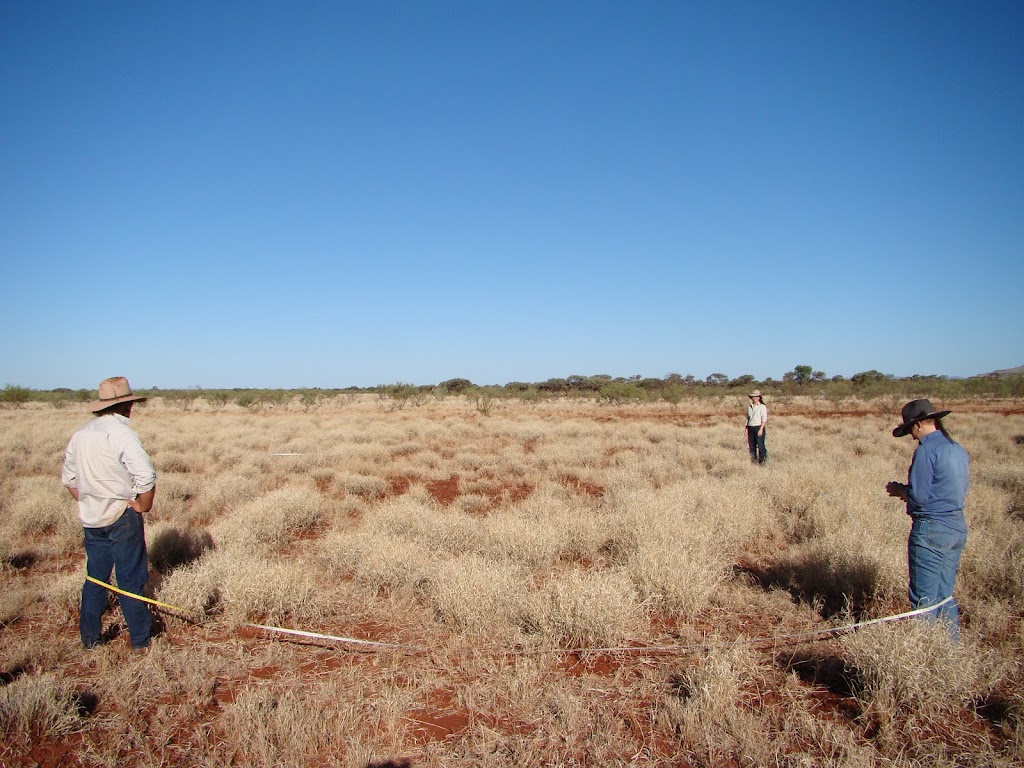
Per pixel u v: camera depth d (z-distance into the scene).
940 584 4.90
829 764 3.50
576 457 16.94
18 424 27.42
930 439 5.01
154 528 7.97
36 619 5.88
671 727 3.97
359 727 4.00
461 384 82.69
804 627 5.70
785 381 64.31
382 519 9.33
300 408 49.69
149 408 49.06
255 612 5.96
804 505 9.88
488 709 4.26
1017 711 4.07
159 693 4.43
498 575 6.07
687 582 6.07
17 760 3.65
